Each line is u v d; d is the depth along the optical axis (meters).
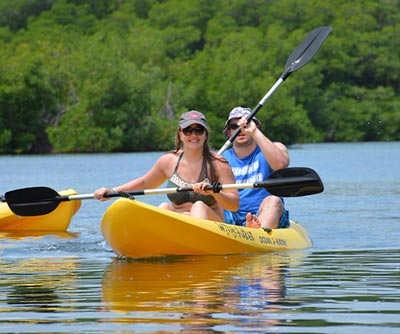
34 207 18.38
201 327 10.75
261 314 11.43
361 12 172.25
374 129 145.38
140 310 11.77
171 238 16.98
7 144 112.50
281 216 19.28
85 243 20.20
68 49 130.12
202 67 131.75
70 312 11.73
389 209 28.97
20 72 110.81
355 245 19.06
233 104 125.75
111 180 47.34
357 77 159.12
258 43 152.88
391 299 12.37
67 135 109.62
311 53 23.27
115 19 196.12
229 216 19.33
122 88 111.31
